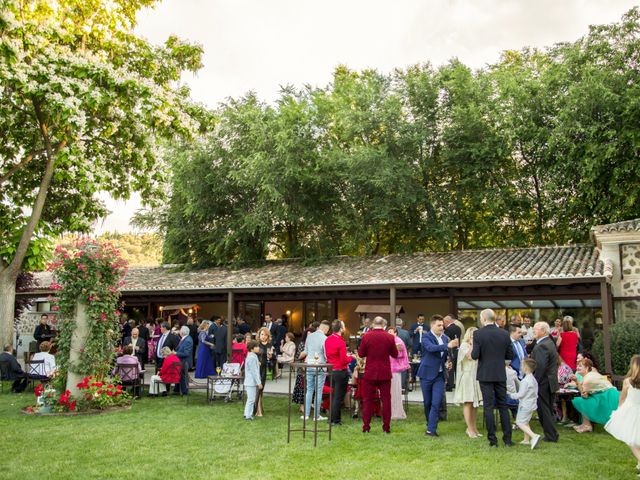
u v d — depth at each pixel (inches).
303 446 299.1
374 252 941.2
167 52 633.6
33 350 687.1
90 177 555.8
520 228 852.0
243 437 323.0
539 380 308.0
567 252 657.6
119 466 261.7
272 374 616.7
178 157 864.9
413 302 826.8
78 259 436.5
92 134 597.3
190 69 647.1
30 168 642.2
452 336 500.1
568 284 570.9
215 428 350.0
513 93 785.6
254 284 682.2
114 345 453.1
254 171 802.2
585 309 652.1
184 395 498.6
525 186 830.5
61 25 581.9
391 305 613.6
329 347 360.2
